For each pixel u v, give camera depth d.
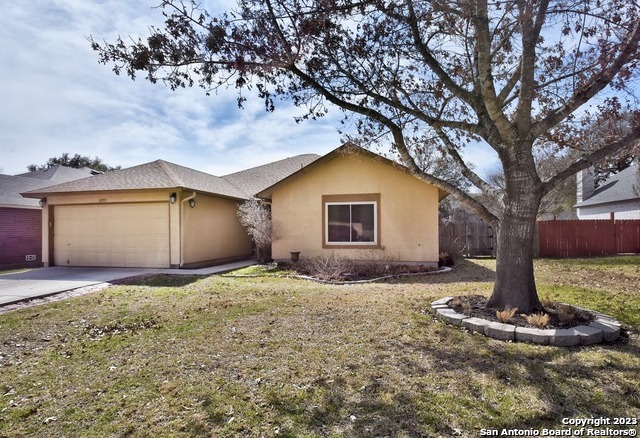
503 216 5.07
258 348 4.02
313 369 3.43
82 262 12.45
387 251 11.10
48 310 6.10
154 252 11.84
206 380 3.27
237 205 15.21
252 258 16.02
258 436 2.44
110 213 12.27
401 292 7.01
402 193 11.01
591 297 6.20
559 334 3.91
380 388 3.02
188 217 12.00
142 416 2.72
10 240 15.25
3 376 3.52
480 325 4.35
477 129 5.05
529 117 4.77
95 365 3.73
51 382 3.37
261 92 4.93
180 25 4.29
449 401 2.78
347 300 6.29
